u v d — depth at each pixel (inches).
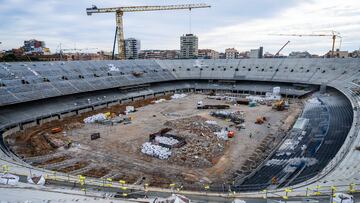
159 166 1528.1
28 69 2997.0
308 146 1711.4
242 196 902.4
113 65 4013.3
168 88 4190.5
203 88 4252.0
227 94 3914.9
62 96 2923.2
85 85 3169.3
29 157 1638.8
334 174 1077.8
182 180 1352.1
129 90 3673.7
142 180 1343.5
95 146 1844.2
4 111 2332.7
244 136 2050.9
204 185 1284.4
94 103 3004.4
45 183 970.1
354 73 3211.1
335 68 3599.9
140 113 2817.4
